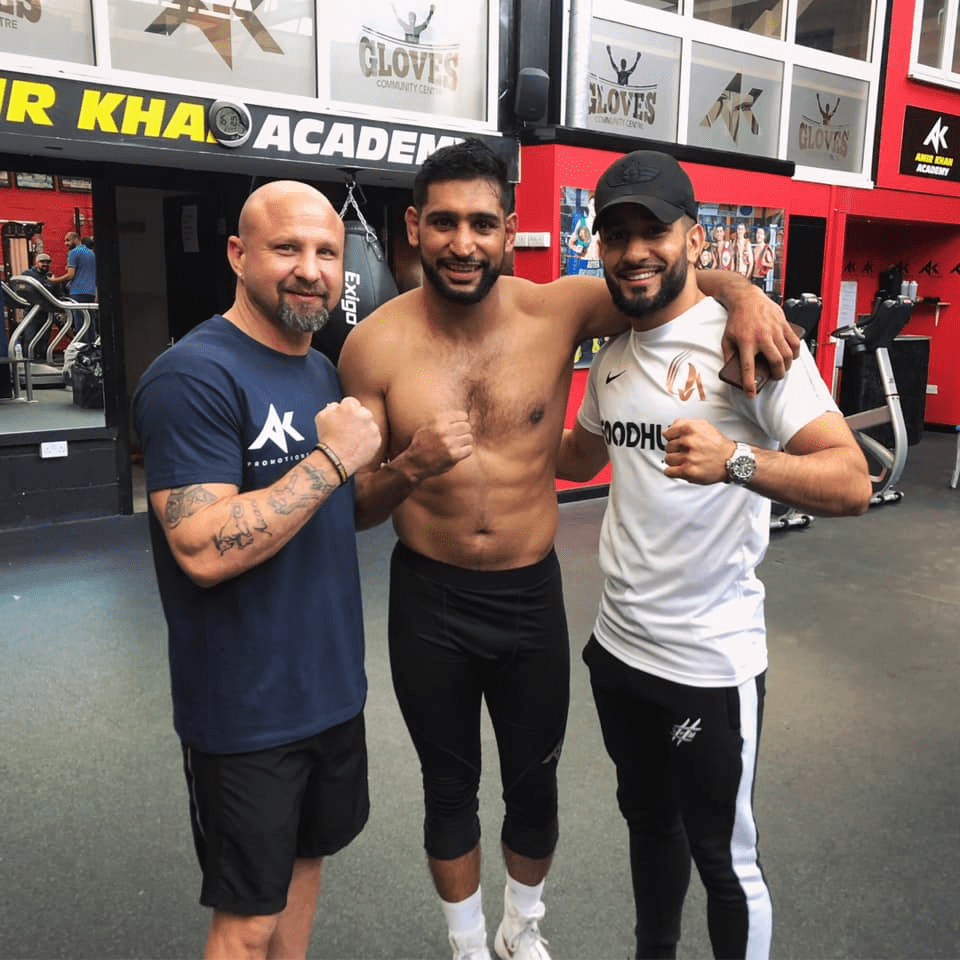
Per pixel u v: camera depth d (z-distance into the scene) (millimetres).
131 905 1902
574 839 2180
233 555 1234
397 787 2393
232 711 1356
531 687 1711
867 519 5457
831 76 6895
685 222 1417
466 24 5086
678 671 1457
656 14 5676
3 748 2553
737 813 1472
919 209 7883
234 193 5465
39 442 4922
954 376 8742
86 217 5891
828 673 3174
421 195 1486
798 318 5133
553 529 1730
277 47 4504
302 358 1471
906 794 2379
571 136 5219
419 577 1665
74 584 4016
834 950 1788
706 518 1424
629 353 1524
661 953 1667
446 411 1596
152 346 6840
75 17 3988
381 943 1816
